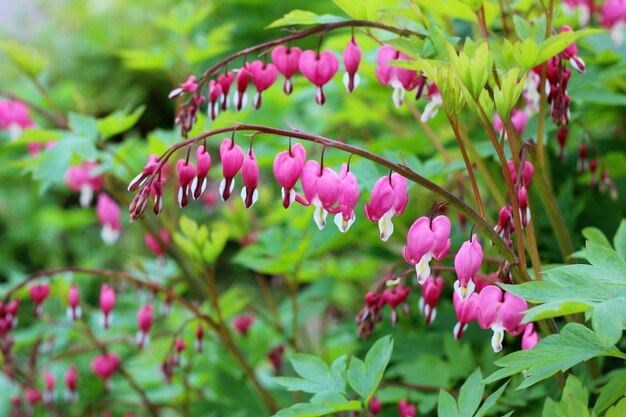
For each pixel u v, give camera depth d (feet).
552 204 3.01
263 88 2.91
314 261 4.27
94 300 6.22
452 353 3.22
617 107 3.77
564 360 2.56
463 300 2.61
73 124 3.42
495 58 2.79
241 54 2.89
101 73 8.99
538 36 2.82
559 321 3.23
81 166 3.59
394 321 2.94
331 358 3.80
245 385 3.59
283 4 6.82
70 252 7.54
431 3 2.99
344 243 3.64
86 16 9.45
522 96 3.09
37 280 3.72
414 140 3.58
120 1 9.28
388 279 2.93
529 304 2.72
